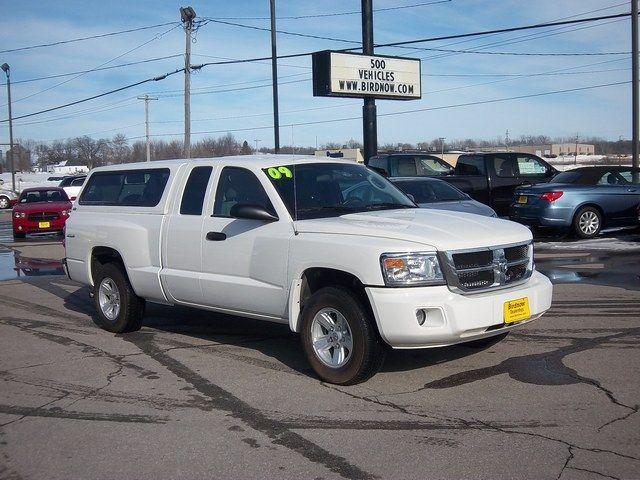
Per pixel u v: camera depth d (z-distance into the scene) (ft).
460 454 14.99
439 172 64.18
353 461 14.85
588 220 50.55
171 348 24.84
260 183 22.27
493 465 14.39
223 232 22.72
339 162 24.54
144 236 25.68
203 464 14.99
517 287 19.81
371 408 17.99
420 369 21.15
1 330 28.55
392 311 18.10
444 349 23.20
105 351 24.75
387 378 20.38
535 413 17.25
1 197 153.48
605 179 51.85
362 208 22.61
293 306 20.62
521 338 24.40
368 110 66.90
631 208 51.49
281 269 20.84
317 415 17.62
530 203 51.08
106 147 253.24
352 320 19.08
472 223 20.57
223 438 16.38
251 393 19.52
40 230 69.56
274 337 25.98
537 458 14.65
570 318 27.25
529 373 20.45
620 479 13.57
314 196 22.26
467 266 18.84
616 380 19.57
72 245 29.17
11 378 21.63
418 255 18.35
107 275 27.55
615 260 41.55
